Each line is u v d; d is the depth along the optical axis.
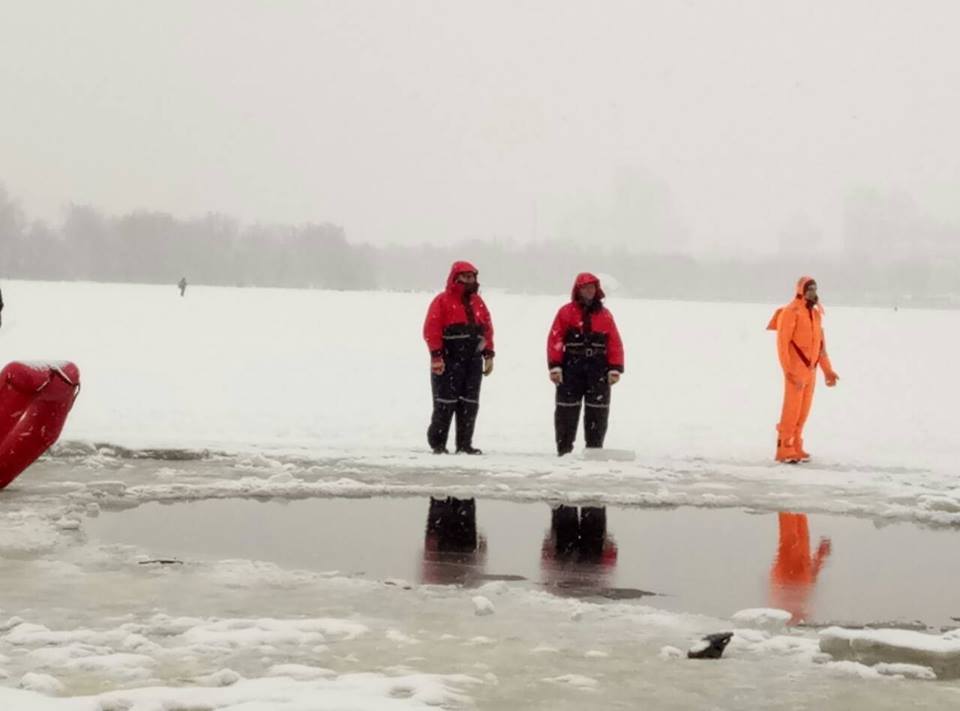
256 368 25.53
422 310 56.56
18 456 9.75
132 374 23.33
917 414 19.91
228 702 4.48
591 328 13.03
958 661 5.17
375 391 21.59
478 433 15.66
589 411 13.09
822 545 8.52
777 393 23.45
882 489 11.10
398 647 5.51
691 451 14.15
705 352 34.47
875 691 4.88
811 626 6.24
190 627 5.77
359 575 7.28
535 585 7.12
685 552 8.16
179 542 8.13
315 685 4.73
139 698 4.48
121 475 11.02
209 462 12.04
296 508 9.66
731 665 5.28
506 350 32.62
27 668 5.00
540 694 4.77
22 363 9.68
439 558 7.84
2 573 6.96
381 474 11.46
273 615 6.13
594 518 9.43
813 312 13.09
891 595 6.99
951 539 8.84
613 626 6.02
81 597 6.41
